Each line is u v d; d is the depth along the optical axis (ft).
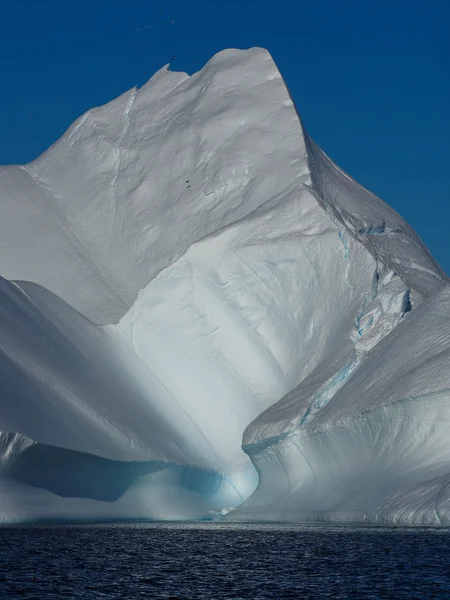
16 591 461.78
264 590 470.39
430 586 473.67
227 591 467.93
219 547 624.59
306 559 563.07
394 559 551.59
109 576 507.71
